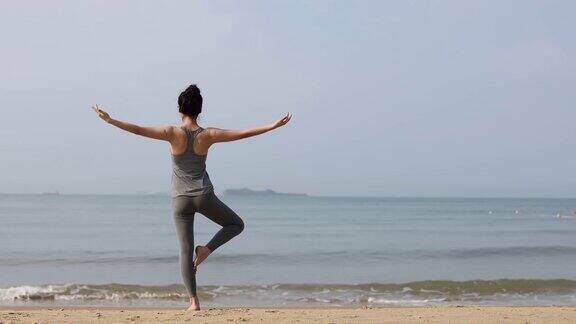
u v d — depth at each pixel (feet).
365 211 295.48
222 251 78.59
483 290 44.52
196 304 22.52
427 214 257.55
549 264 65.72
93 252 74.59
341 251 79.10
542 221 191.83
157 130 19.67
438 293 43.34
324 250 80.64
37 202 463.01
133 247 81.76
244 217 210.38
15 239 94.84
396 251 79.51
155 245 85.10
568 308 29.68
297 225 152.35
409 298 41.32
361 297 41.34
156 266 60.34
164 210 258.98
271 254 73.82
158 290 42.73
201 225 139.95
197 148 20.03
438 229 138.21
